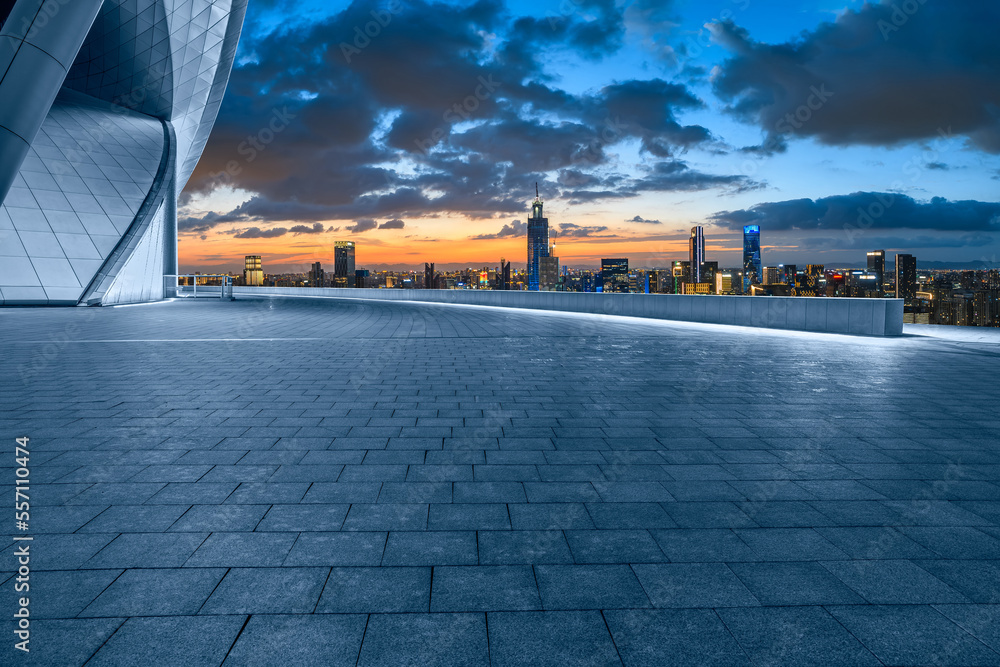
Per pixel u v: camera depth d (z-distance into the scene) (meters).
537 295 27.67
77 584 2.66
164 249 37.72
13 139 7.45
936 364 9.73
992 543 3.17
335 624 2.37
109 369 9.07
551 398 7.00
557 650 2.21
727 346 12.39
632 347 12.20
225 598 2.56
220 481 4.09
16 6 7.43
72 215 27.02
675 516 3.51
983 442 5.13
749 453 4.80
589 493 3.89
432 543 3.13
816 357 10.62
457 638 2.28
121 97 37.94
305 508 3.61
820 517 3.51
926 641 2.29
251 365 9.54
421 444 5.04
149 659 2.13
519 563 2.91
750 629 2.36
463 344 12.73
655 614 2.47
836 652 2.21
